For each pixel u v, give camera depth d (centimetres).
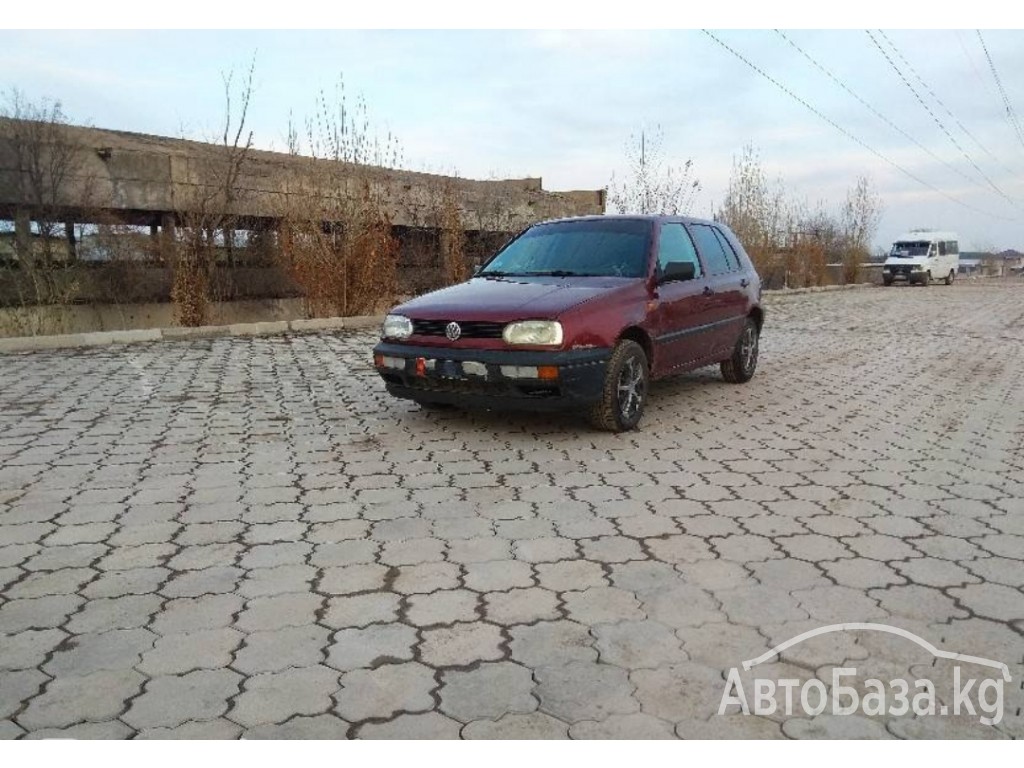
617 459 514
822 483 467
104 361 906
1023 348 1172
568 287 579
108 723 233
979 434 599
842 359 1036
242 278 1700
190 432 577
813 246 3178
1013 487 464
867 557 355
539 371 516
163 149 1759
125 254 1592
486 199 1997
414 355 555
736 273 771
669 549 362
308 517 402
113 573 334
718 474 483
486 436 571
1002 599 313
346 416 633
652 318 602
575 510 415
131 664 264
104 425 596
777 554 357
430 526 390
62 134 1567
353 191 1398
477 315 538
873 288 3388
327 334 1212
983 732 232
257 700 245
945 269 3825
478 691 250
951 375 900
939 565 346
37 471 477
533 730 232
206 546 363
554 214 2258
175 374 825
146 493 438
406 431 585
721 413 666
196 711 239
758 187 2797
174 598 311
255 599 311
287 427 595
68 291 1476
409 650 273
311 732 230
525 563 346
